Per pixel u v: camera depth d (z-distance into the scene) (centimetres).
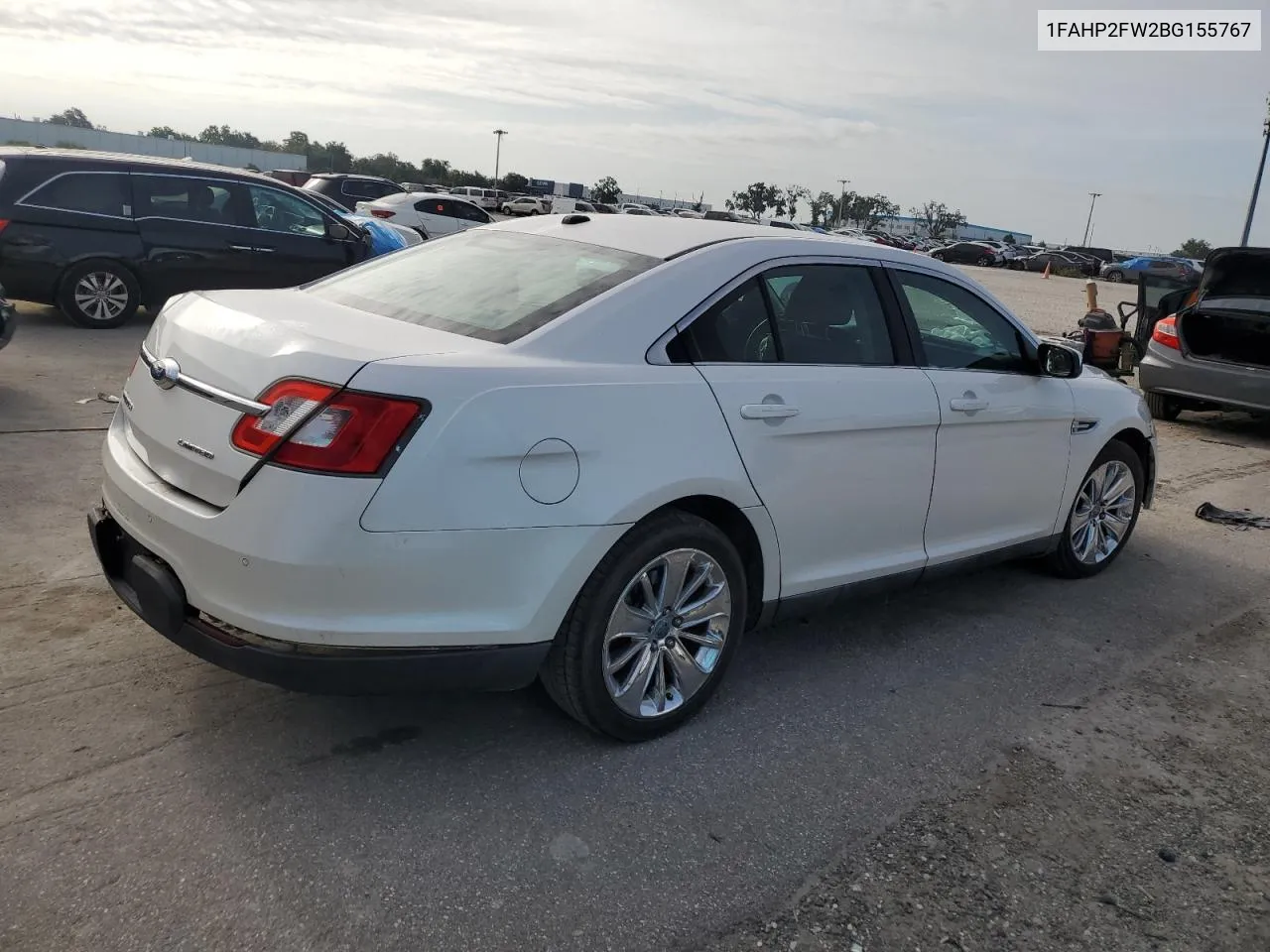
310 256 1081
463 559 270
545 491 279
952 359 418
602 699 308
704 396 318
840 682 386
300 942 232
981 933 254
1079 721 369
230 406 272
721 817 292
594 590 299
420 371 266
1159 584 526
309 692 270
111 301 985
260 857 259
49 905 236
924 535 409
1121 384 530
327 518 256
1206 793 326
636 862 270
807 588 366
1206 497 716
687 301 327
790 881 267
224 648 267
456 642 276
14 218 930
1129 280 4825
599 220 389
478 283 342
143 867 252
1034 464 456
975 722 362
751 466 329
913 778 321
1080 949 251
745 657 402
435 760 309
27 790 277
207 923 235
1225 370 903
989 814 305
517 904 250
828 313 373
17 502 493
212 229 1024
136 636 370
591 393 292
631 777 309
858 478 369
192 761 298
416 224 2091
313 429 258
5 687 329
